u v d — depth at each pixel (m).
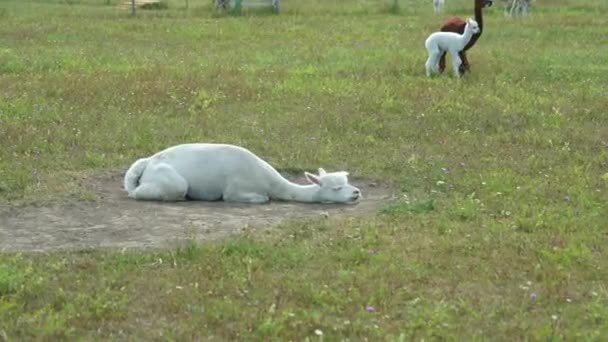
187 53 24.16
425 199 11.40
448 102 17.67
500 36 28.62
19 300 8.03
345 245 9.59
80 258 9.12
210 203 11.31
